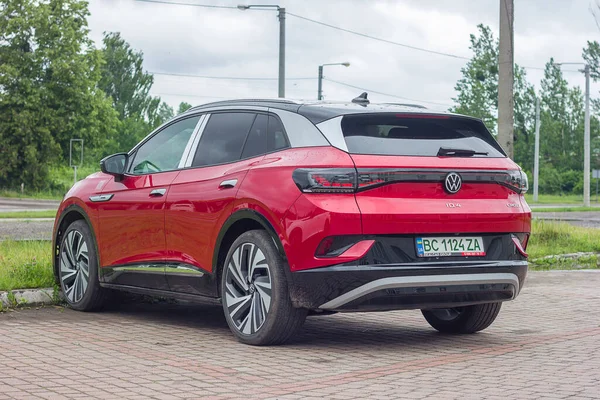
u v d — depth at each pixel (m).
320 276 6.00
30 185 59.88
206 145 7.21
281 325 6.29
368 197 6.06
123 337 6.80
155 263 7.36
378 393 4.93
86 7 61.22
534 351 6.48
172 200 7.18
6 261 9.35
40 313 8.04
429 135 6.54
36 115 59.56
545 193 91.50
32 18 59.38
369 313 8.58
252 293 6.48
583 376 5.52
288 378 5.34
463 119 6.71
